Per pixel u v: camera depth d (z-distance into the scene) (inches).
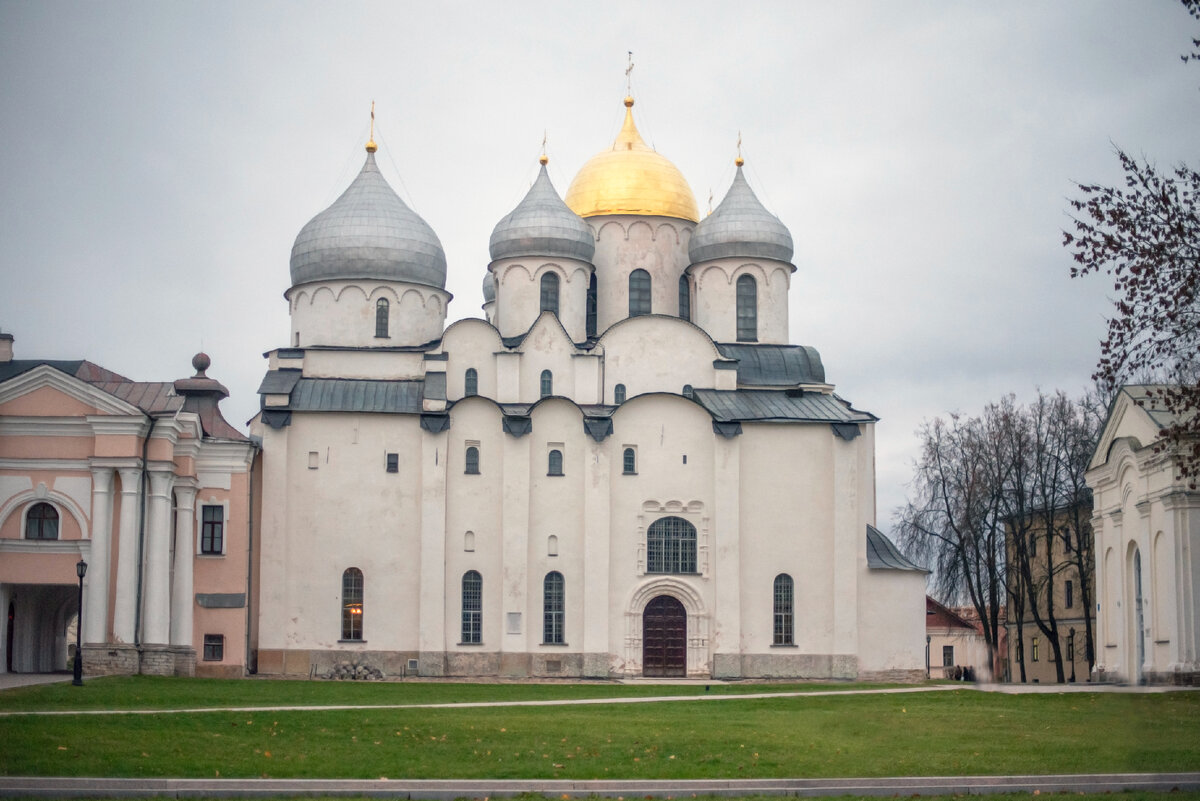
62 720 1846.7
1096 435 3688.5
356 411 3307.1
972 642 4699.8
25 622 2967.5
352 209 3572.8
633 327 3494.1
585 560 3267.7
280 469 3270.2
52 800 1424.7
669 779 1542.8
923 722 2020.2
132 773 1514.5
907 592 3356.3
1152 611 2714.1
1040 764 1622.8
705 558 3307.1
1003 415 3720.5
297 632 3238.2
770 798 1476.4
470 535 3284.9
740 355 3590.1
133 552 2800.2
